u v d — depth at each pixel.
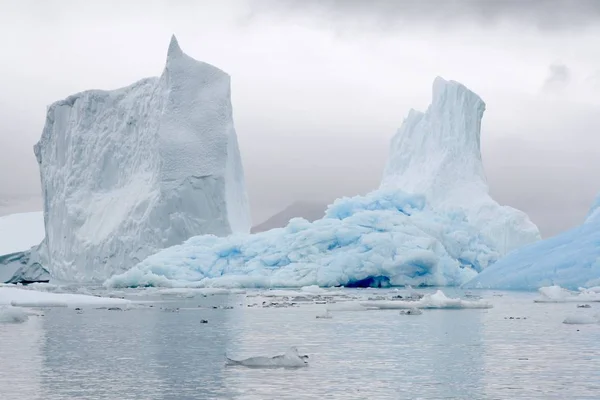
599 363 15.64
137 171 80.44
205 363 15.70
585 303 34.59
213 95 79.62
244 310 30.77
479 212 80.44
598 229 47.69
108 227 77.50
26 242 90.06
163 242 73.62
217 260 57.94
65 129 85.62
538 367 15.13
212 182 75.31
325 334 21.22
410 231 56.88
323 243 56.19
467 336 20.58
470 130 85.25
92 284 67.44
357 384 13.36
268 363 15.44
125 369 14.97
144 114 81.62
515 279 47.38
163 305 34.00
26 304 32.59
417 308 30.91
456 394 12.51
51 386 13.20
